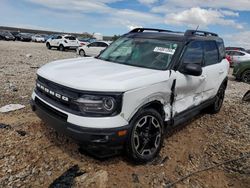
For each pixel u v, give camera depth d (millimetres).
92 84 3229
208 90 5414
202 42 5117
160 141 3963
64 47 27250
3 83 7848
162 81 3805
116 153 3602
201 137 4961
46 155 3779
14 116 5121
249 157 4246
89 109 3184
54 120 3439
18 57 16484
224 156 4262
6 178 3240
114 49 4977
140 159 3682
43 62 14617
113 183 3326
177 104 4297
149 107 3775
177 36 4656
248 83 12945
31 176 3320
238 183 3555
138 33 5152
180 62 4234
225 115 6391
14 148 3885
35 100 3957
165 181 3482
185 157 4152
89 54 21828
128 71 3809
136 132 3572
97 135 3166
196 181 3545
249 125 5750
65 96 3344
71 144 4113
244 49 22422
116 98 3213
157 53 4375
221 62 6023
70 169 3506
